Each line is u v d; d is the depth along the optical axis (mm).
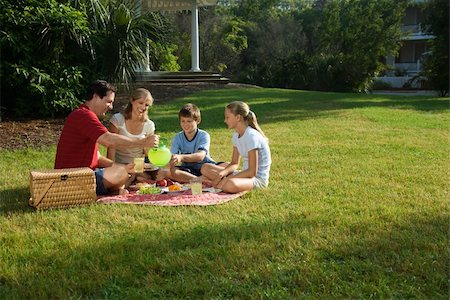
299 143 8055
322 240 3574
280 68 27594
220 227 3881
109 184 4848
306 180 5520
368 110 11719
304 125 9812
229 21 32094
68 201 4457
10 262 3271
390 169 6094
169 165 5355
